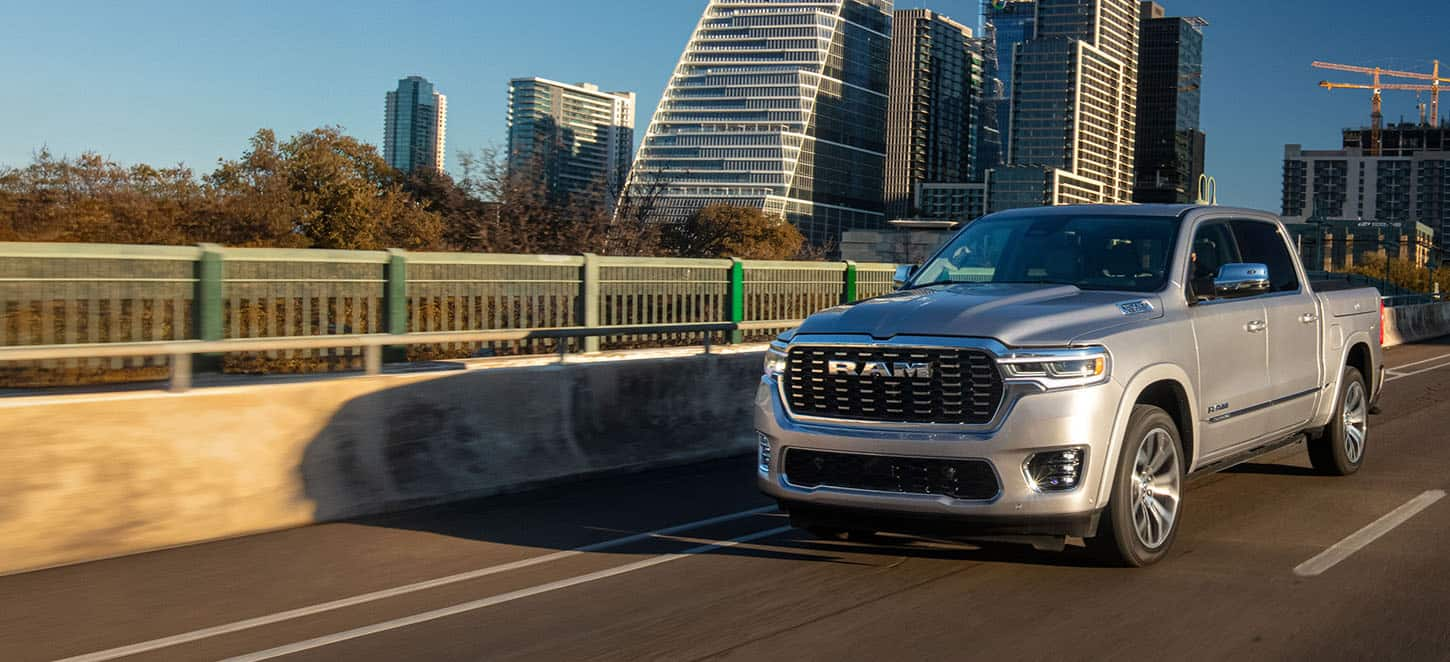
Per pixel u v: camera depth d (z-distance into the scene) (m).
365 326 9.49
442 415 9.24
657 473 10.58
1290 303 8.37
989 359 6.01
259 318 8.77
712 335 12.92
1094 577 6.40
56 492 7.18
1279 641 5.27
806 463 6.43
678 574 6.71
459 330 10.16
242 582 6.68
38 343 7.63
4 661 5.30
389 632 5.67
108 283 7.95
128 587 6.58
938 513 6.05
